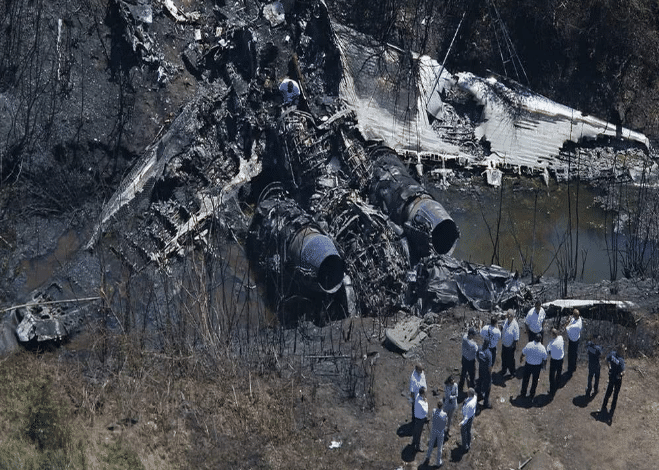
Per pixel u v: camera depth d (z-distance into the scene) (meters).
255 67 123.50
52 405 89.25
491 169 131.38
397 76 133.88
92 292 105.06
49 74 119.19
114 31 123.06
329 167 117.50
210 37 127.56
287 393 91.12
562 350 90.44
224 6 130.25
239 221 115.69
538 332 94.25
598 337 99.81
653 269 114.25
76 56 120.62
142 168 117.56
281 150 117.25
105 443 86.44
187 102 123.12
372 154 120.44
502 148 134.25
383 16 138.75
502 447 86.94
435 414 81.94
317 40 127.88
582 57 145.50
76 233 112.75
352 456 85.94
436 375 93.69
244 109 121.81
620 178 135.00
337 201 113.12
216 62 126.00
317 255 103.69
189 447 86.56
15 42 119.31
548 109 138.88
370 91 131.38
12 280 106.12
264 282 109.88
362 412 89.88
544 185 132.12
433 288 103.44
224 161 121.00
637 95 146.38
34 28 120.19
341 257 106.31
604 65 145.88
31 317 98.00
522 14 144.12
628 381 95.25
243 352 96.75
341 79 128.75
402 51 135.88
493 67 142.12
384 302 104.56
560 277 111.81
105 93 120.50
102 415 88.88
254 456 85.88
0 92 117.44
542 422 89.69
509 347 91.88
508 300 103.81
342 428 88.19
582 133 138.50
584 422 90.06
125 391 91.00
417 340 97.69
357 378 93.12
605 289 108.88
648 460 86.81
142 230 113.44
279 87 121.00
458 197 128.38
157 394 90.69
